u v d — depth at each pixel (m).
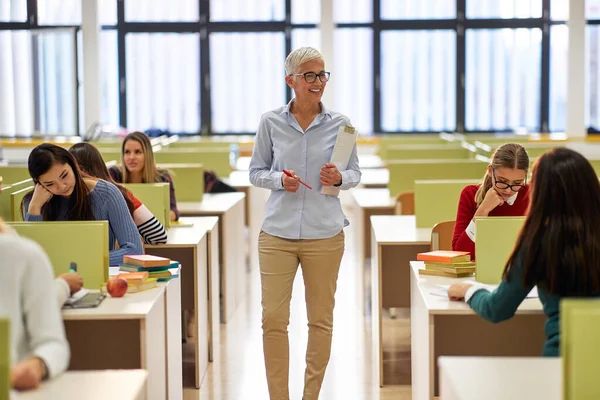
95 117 12.84
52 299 2.28
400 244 4.55
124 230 3.71
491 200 3.79
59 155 3.59
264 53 13.11
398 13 13.02
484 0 12.96
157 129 12.77
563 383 1.99
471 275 3.51
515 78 13.06
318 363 3.83
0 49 12.94
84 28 12.73
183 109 13.20
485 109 13.13
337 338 5.41
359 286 6.27
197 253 4.42
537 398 2.14
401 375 4.66
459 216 4.02
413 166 6.70
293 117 3.71
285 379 3.80
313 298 3.78
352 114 13.17
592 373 1.95
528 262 2.57
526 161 3.76
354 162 3.81
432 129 13.20
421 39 13.05
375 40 13.01
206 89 13.14
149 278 3.34
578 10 12.58
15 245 2.24
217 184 7.12
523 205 3.94
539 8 12.91
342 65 13.11
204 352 4.68
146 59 13.12
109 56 13.11
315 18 13.02
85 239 3.28
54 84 12.73
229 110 13.23
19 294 2.22
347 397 4.32
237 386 4.49
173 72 13.13
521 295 2.67
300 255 3.74
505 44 13.02
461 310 2.96
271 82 13.15
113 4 13.02
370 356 5.01
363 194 6.83
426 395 3.09
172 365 3.46
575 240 2.49
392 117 13.20
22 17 12.86
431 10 13.00
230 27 13.02
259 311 6.17
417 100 13.15
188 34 13.08
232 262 6.10
